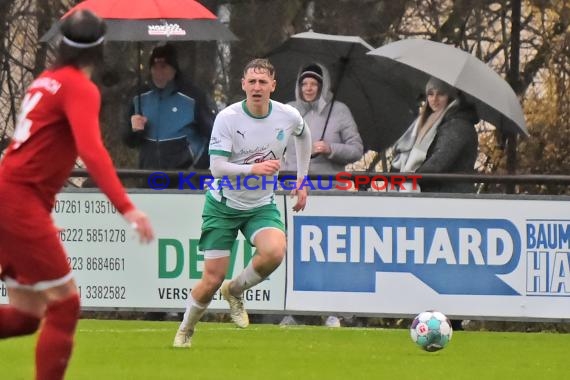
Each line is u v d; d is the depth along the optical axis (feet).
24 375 75.72
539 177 113.60
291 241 111.96
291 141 114.93
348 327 116.67
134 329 108.17
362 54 119.65
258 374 77.46
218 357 86.63
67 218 113.09
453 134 113.91
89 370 78.28
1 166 58.08
